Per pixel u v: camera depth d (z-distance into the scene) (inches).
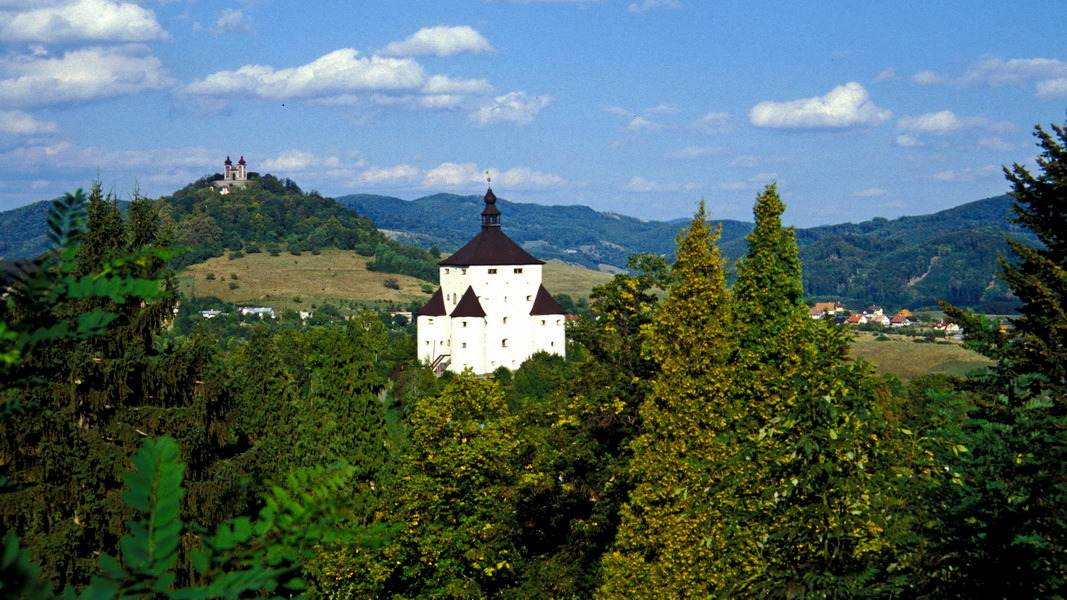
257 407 2108.8
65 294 181.2
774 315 1524.4
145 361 1282.0
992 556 577.3
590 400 1673.2
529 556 1717.5
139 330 1275.8
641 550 1184.2
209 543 177.8
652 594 1106.1
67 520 1132.5
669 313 1211.2
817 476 683.4
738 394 1227.2
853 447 692.1
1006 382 706.2
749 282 1546.5
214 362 1391.5
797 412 698.2
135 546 150.2
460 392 1472.7
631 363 1681.8
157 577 150.6
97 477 1160.8
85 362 1163.3
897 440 754.2
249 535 181.0
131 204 1349.7
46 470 1111.0
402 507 1380.4
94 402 1203.2
